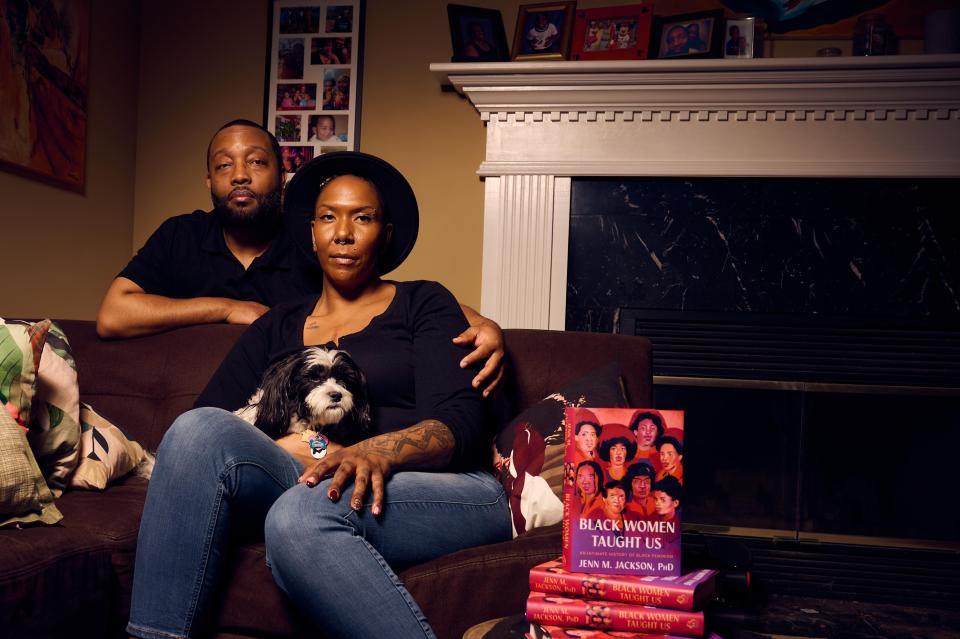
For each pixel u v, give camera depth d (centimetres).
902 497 270
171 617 119
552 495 141
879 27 275
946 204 267
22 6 260
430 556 129
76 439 165
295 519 115
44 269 281
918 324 266
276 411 144
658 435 106
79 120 296
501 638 100
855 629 229
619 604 98
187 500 120
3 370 146
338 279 161
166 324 199
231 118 334
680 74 270
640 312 283
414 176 321
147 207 339
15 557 120
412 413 152
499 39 304
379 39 324
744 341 277
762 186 277
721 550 163
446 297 162
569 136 284
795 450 276
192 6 338
